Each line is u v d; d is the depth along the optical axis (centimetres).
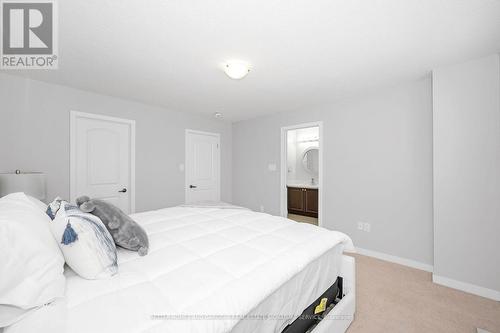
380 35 166
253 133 440
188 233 153
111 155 314
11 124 236
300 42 175
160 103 341
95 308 73
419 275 233
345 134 313
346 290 164
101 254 94
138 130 336
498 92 191
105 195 309
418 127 252
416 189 254
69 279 92
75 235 87
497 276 191
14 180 198
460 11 140
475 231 200
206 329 71
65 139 271
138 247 118
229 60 204
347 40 173
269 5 135
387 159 275
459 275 207
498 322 161
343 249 169
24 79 243
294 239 146
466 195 204
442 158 216
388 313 170
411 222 257
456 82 209
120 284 89
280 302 107
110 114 307
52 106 261
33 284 71
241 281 94
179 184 389
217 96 305
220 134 459
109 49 186
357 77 242
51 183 262
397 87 267
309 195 484
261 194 426
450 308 177
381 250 279
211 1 132
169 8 138
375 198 285
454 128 210
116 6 136
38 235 80
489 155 194
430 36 167
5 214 80
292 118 376
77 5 135
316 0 131
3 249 69
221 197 460
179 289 86
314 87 270
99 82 257
